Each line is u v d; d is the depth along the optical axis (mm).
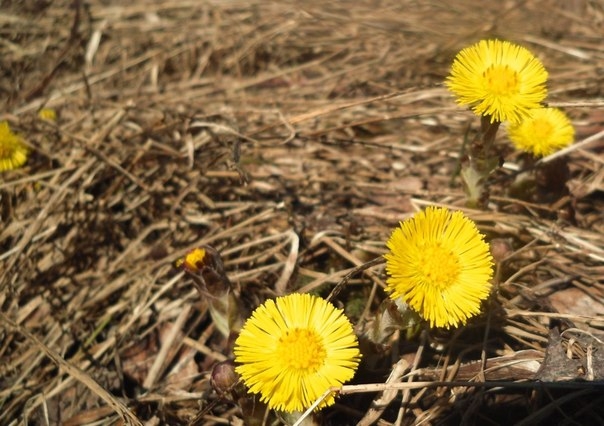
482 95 179
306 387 149
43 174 251
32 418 192
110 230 243
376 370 181
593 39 364
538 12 407
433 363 185
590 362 172
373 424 172
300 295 159
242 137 249
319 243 230
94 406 193
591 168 255
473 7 419
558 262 212
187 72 358
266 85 347
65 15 393
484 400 174
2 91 337
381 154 279
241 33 380
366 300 209
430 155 275
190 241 238
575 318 185
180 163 265
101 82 346
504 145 271
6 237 239
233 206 249
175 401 191
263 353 152
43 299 222
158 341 212
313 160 276
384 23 393
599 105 214
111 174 258
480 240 159
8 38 376
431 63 345
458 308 154
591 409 169
